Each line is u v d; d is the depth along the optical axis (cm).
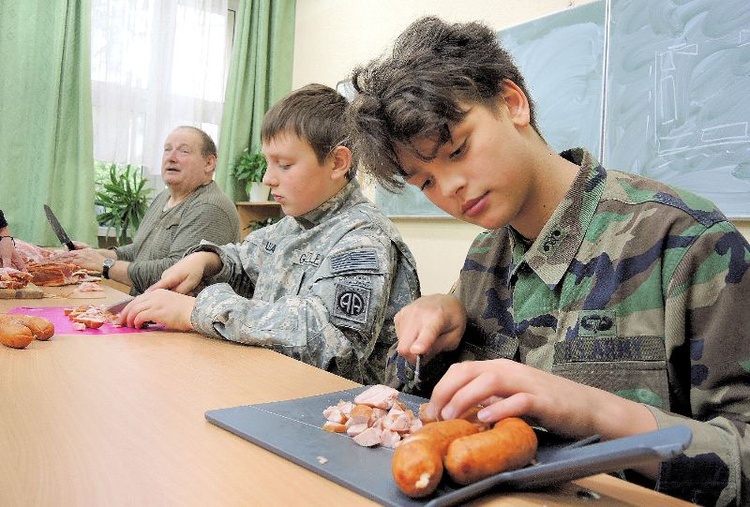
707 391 59
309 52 376
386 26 310
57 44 302
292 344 94
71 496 38
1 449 46
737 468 47
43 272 178
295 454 47
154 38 338
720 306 61
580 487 44
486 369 50
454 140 61
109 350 87
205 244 138
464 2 262
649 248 68
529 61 229
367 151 67
